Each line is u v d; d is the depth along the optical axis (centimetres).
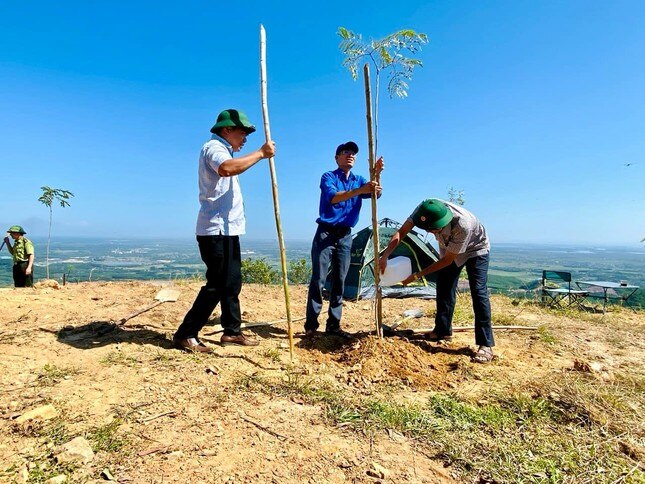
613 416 274
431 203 383
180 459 203
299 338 445
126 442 213
